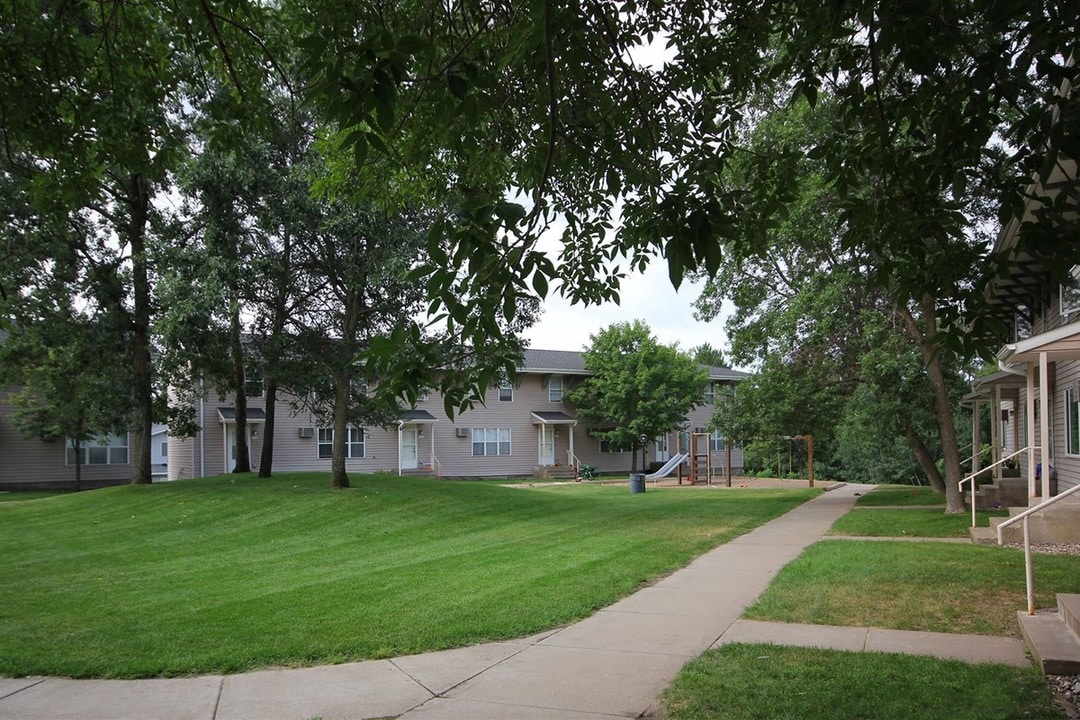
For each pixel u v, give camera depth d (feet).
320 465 112.78
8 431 98.68
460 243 11.81
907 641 20.83
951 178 16.51
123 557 39.40
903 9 13.89
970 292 16.87
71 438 93.56
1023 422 66.54
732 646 20.33
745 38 20.52
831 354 64.39
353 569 34.53
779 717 15.20
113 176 47.52
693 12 20.97
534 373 131.03
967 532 43.45
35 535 48.49
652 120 21.16
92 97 21.91
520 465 130.31
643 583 29.81
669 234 12.31
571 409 136.67
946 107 16.38
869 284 17.83
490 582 29.78
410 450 120.26
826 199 49.52
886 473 117.70
